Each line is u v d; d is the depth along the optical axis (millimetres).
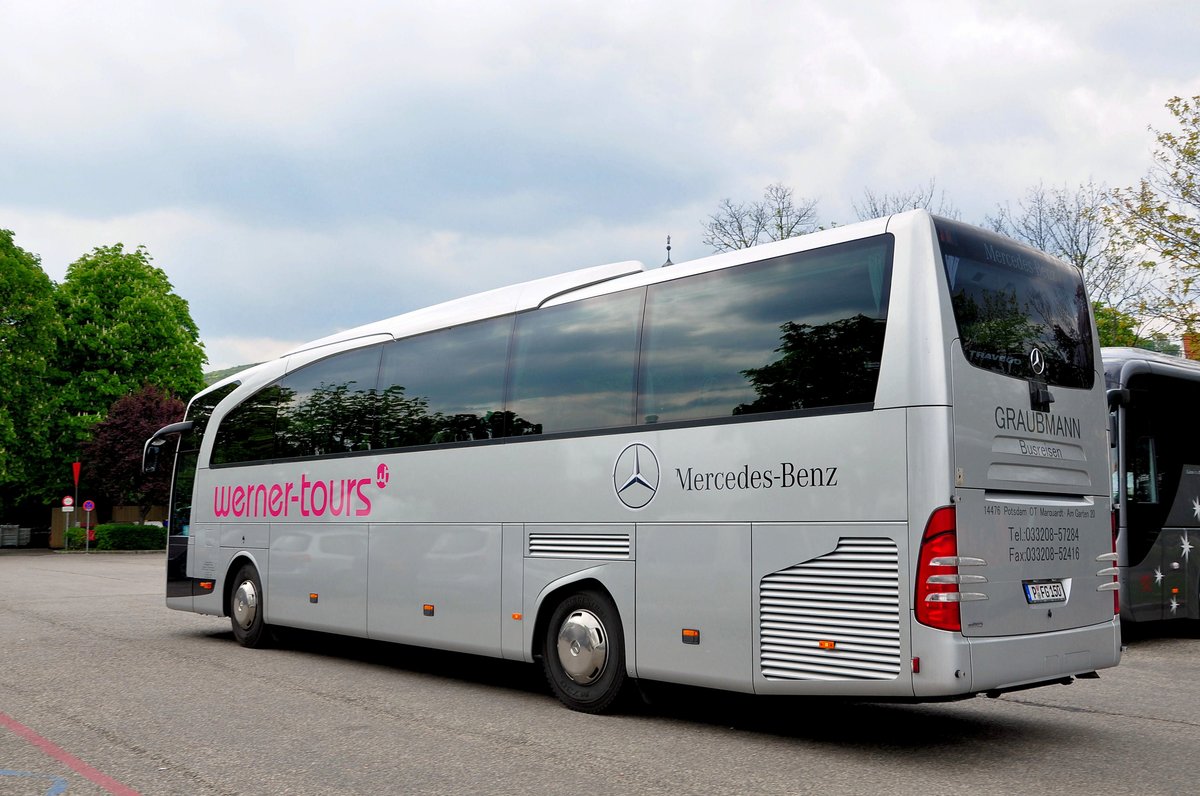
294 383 12266
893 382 6480
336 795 5789
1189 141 25781
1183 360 14977
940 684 6137
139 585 22906
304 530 11664
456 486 9641
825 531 6723
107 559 36812
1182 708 8688
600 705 8180
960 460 6355
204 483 13617
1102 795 5852
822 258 7035
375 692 9297
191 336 52031
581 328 8680
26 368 43969
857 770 6406
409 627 10062
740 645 7152
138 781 6059
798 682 6801
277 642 12703
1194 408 14344
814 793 5859
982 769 6445
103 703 8531
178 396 49438
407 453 10281
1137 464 13383
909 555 6293
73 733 7348
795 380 7031
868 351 6656
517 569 8914
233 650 12164
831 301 6926
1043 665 6754
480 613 9250
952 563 6223
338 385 11508
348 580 10922
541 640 8781
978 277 6844
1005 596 6543
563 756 6758
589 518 8305
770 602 7000
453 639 9531
